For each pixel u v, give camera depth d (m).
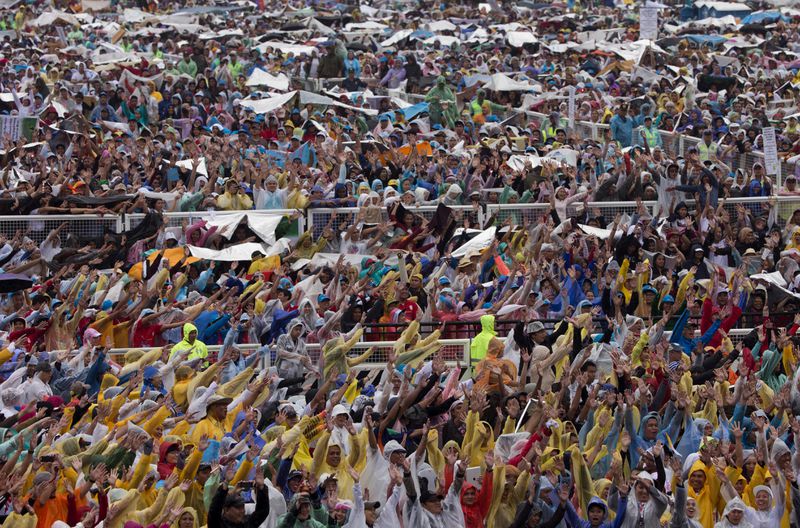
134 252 71.75
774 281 67.38
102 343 61.25
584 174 83.19
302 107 100.62
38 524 45.47
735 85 109.88
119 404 51.22
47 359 55.81
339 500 47.03
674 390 54.34
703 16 154.12
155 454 46.91
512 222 75.38
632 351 60.50
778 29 138.25
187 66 113.56
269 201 75.38
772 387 59.78
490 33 137.75
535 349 59.03
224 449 48.03
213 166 79.81
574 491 50.31
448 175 80.94
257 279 66.62
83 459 47.12
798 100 106.62
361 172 82.50
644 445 53.03
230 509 44.03
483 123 102.50
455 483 48.50
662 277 67.62
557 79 113.88
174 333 62.22
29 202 73.38
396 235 73.50
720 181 77.31
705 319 63.47
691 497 50.59
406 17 150.88
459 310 64.81
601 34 138.00
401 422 52.84
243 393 52.59
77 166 82.50
